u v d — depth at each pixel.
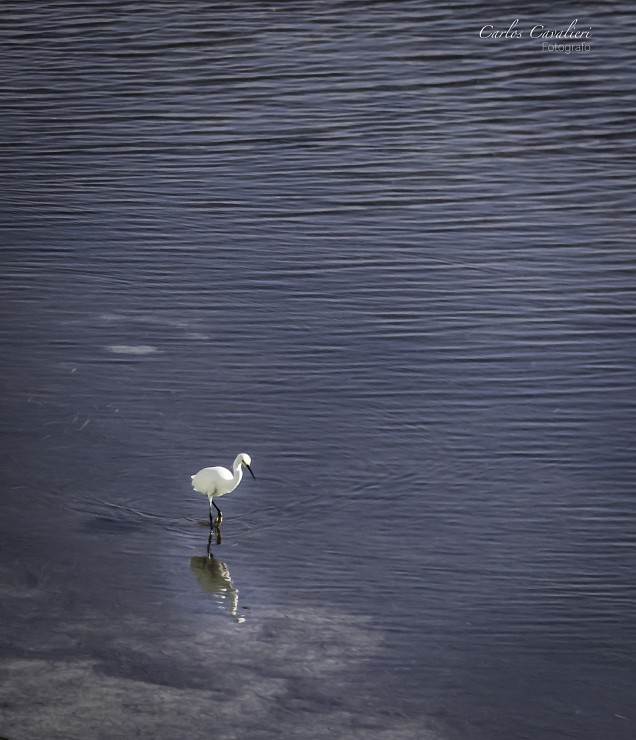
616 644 12.69
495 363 18.83
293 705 11.76
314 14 35.75
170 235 23.70
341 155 27.53
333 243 23.39
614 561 14.05
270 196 25.55
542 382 18.22
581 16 34.75
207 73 32.12
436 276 21.98
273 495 15.46
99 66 32.81
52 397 17.67
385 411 17.44
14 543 14.38
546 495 15.38
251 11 36.25
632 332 19.80
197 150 27.92
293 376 18.42
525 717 11.65
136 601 13.38
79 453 16.27
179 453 16.31
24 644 12.60
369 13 35.59
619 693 11.99
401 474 15.88
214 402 17.64
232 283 21.72
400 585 13.68
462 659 12.48
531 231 23.81
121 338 19.58
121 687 11.98
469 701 11.87
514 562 14.05
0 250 22.89
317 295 21.28
